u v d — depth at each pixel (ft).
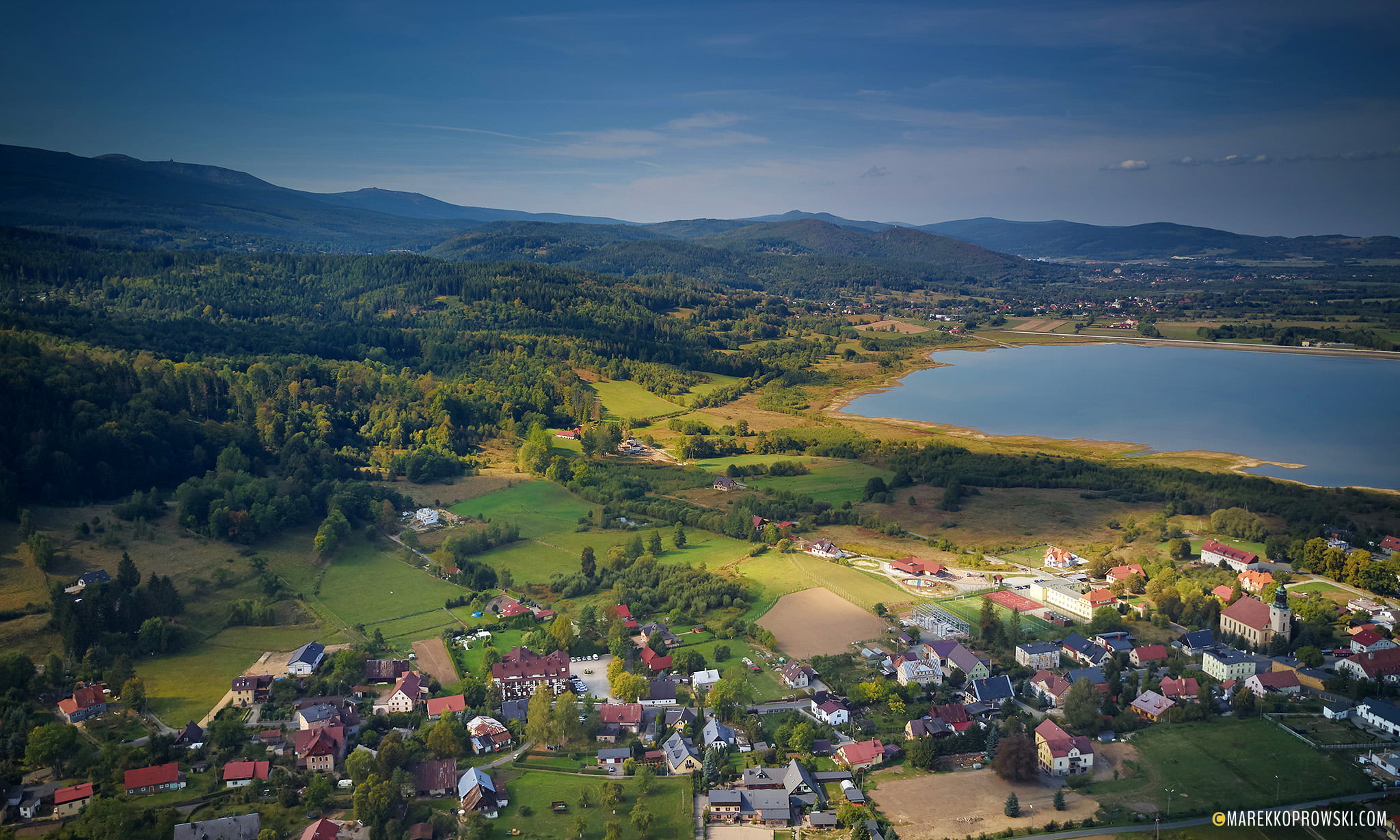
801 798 478.59
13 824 449.89
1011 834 444.14
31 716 540.93
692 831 454.81
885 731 549.95
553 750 532.32
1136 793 477.36
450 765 498.28
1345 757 507.71
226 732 520.83
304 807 467.93
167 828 440.86
